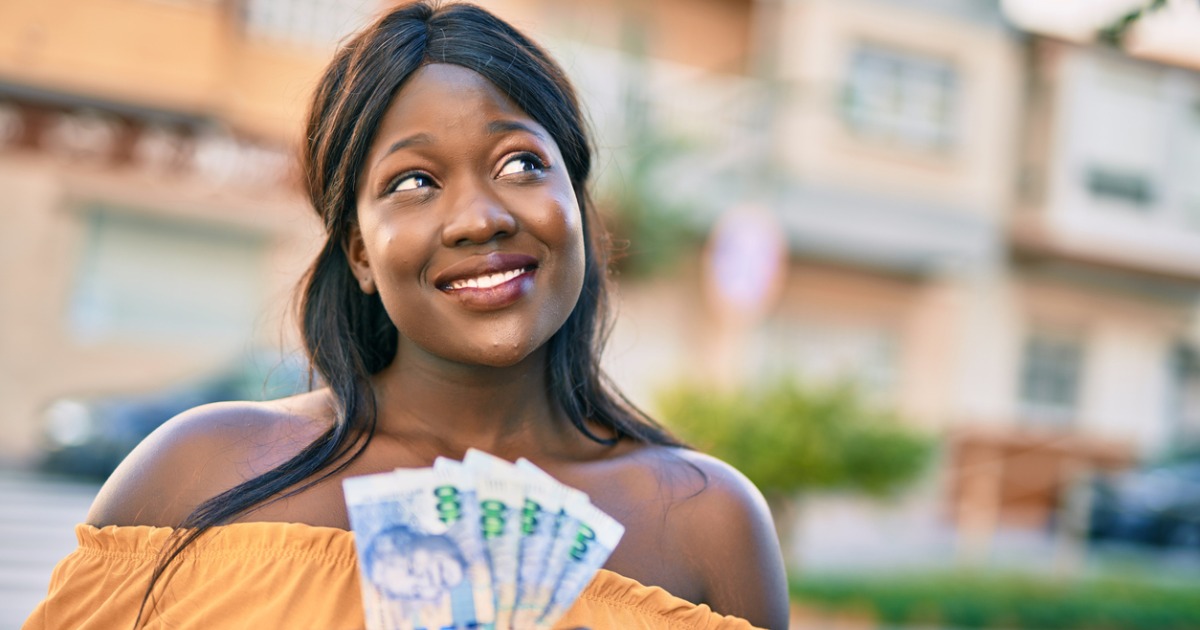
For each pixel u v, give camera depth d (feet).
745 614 4.56
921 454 22.76
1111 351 51.75
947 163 48.01
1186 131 51.65
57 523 22.20
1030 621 21.01
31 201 37.52
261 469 4.33
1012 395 49.90
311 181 4.76
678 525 4.57
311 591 4.07
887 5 47.01
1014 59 49.06
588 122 5.47
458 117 4.24
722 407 22.34
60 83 29.48
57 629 4.14
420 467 4.44
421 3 4.57
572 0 42.80
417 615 3.98
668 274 41.01
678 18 44.55
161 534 4.18
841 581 23.22
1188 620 21.90
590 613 4.22
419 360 4.57
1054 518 39.14
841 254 47.29
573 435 4.83
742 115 45.29
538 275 4.25
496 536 4.18
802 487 22.31
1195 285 52.37
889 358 48.60
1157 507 36.94
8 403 37.22
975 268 49.03
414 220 4.20
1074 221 49.75
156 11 30.66
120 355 38.65
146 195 38.42
